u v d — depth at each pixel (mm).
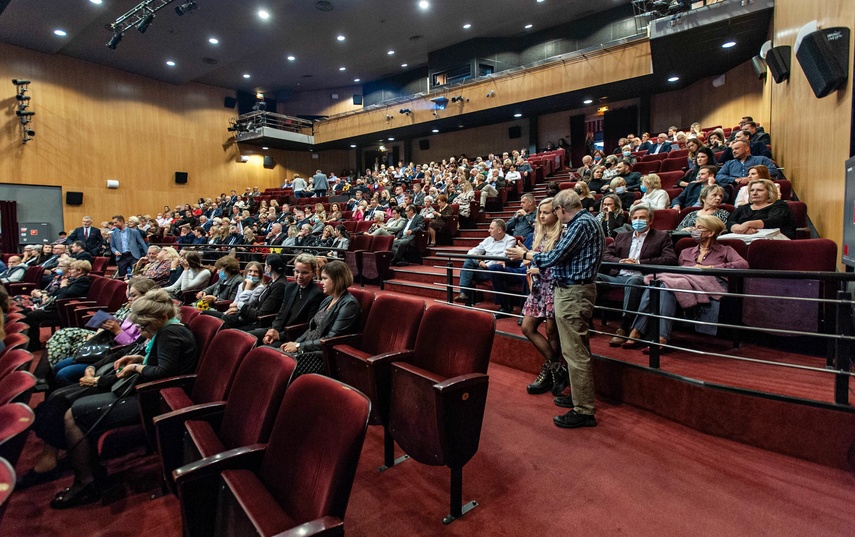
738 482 1801
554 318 2662
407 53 13938
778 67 5133
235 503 1090
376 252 5590
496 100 11773
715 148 6098
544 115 13289
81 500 1830
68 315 4227
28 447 2348
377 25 11586
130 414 1944
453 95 12555
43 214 11133
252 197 13258
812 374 2305
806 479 1810
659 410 2430
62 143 11445
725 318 2902
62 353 2885
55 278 5504
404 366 1855
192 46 11227
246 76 14445
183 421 1540
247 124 14883
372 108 14430
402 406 1848
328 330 2596
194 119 14430
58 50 11008
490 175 8641
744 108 9008
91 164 11984
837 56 3193
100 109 12195
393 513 1673
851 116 3021
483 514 1648
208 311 3611
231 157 15352
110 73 12414
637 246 3248
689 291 2234
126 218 12664
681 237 3416
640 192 5234
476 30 12625
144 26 8398
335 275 2613
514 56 13648
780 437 2014
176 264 4945
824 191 3654
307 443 1144
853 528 1510
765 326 2670
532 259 2459
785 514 1595
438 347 1967
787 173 5117
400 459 2100
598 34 12195
